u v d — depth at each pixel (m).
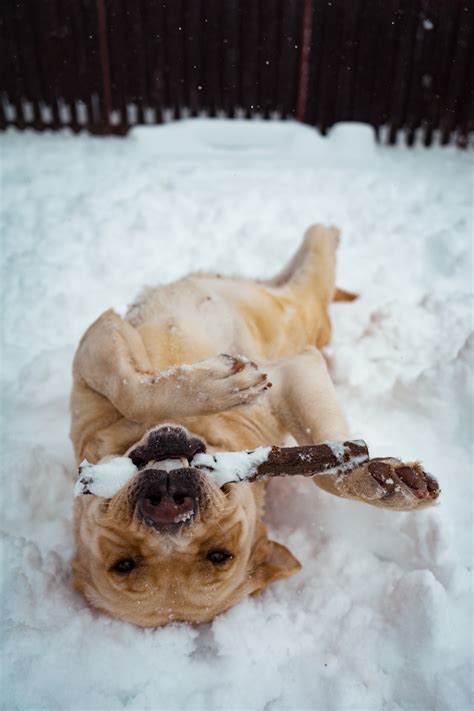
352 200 1.26
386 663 0.57
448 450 0.75
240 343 0.72
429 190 1.30
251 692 0.56
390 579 0.62
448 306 0.96
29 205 1.22
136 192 1.28
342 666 0.57
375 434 0.77
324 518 0.69
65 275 1.04
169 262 1.09
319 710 0.55
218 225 1.18
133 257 1.09
